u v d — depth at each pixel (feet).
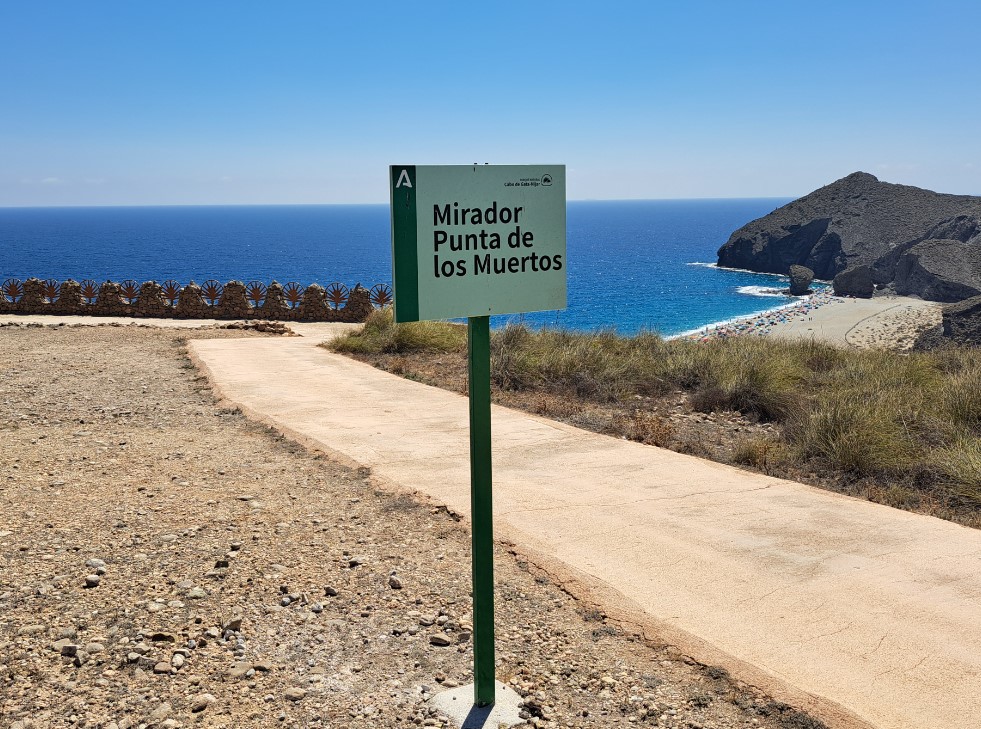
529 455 27.25
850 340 184.65
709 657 13.51
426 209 11.85
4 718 11.60
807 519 20.70
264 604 15.39
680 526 20.12
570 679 13.03
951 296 287.48
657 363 42.88
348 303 82.64
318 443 27.68
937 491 23.94
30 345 54.54
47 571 16.61
